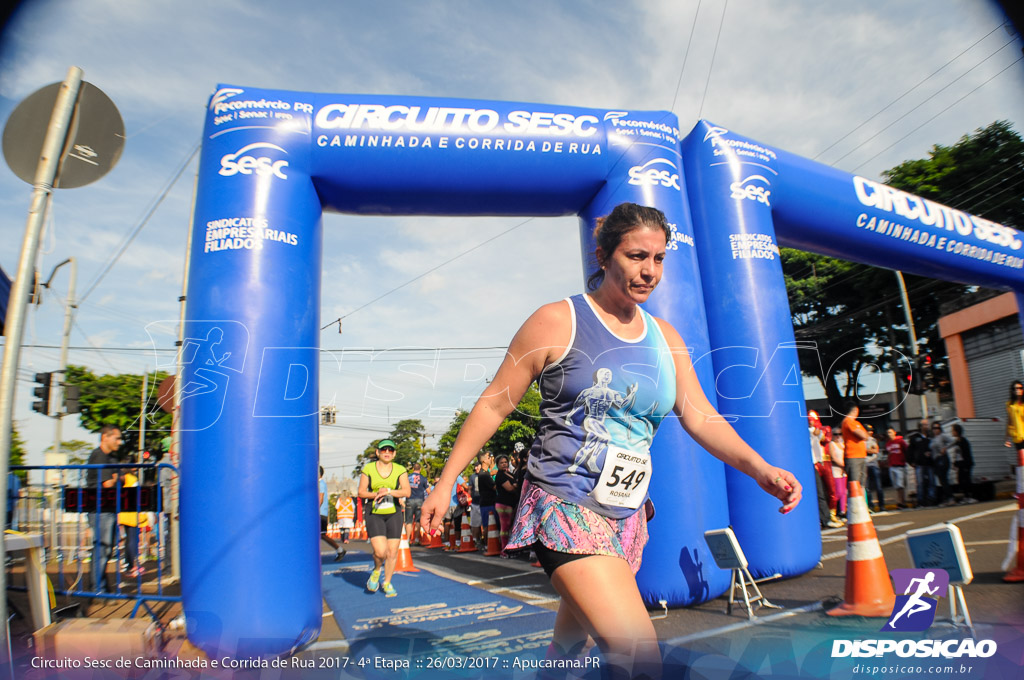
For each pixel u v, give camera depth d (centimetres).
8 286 466
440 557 952
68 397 667
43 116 317
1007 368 1473
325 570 823
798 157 618
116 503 420
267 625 368
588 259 512
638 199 500
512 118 488
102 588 503
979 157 1417
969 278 767
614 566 179
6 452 286
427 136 468
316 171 454
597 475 188
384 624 432
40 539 356
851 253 679
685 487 458
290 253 425
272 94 455
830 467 856
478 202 493
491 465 997
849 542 384
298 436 404
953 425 1091
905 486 1073
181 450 395
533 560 765
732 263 545
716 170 559
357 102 466
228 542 375
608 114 516
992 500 1015
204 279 411
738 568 420
